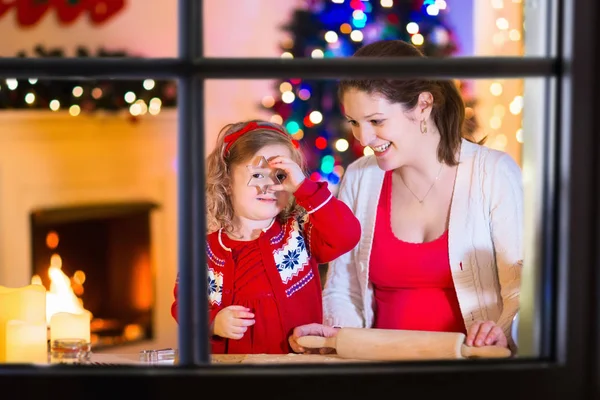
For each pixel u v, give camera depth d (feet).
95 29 9.93
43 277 10.73
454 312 5.95
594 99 3.34
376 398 3.39
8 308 5.01
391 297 6.10
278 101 9.89
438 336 4.66
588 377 3.40
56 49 9.85
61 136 10.46
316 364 3.45
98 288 10.94
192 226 3.41
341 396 3.39
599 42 3.32
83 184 10.62
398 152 5.92
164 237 10.96
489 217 5.87
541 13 3.63
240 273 6.13
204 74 3.41
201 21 3.46
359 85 5.79
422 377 3.40
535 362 3.44
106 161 10.62
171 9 10.17
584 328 3.39
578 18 3.32
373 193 6.23
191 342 3.44
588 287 3.38
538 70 3.42
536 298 3.60
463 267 5.87
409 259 5.99
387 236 6.11
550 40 3.50
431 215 6.06
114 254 10.94
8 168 10.36
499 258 5.82
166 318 11.18
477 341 4.74
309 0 9.39
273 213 6.20
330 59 3.41
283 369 3.41
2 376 3.39
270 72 3.40
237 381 3.37
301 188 6.07
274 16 9.77
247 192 6.16
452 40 8.94
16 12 9.74
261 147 6.22
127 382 3.37
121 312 11.05
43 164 10.46
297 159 6.45
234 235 6.28
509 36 8.50
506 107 8.80
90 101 10.22
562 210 3.41
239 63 3.40
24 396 3.38
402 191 6.17
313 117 9.43
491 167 5.89
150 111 10.39
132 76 3.43
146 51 10.14
